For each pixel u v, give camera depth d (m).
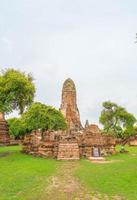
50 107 74.56
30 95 72.56
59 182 33.78
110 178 35.31
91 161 55.72
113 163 51.03
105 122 104.81
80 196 27.34
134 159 54.72
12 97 69.75
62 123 75.12
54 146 60.28
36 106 72.56
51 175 38.44
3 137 85.38
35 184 32.50
